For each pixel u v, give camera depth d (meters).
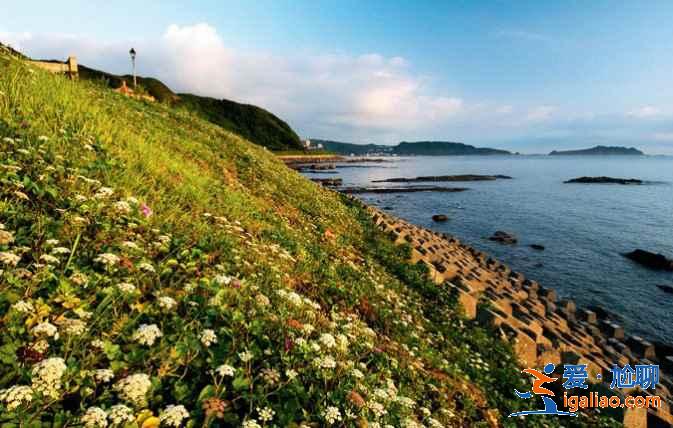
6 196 4.81
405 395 5.60
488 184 104.75
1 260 3.54
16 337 3.14
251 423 3.11
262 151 30.23
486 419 6.91
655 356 18.03
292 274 8.09
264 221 10.86
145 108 19.88
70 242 4.59
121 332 3.73
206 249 6.44
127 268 4.68
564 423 8.70
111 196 6.15
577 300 24.53
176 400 3.39
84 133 8.10
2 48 12.18
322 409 3.94
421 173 147.38
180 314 4.46
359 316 8.03
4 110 7.17
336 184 97.75
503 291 18.69
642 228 45.44
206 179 10.98
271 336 4.84
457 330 10.80
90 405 2.98
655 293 25.53
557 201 69.88
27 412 2.68
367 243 16.19
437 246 24.47
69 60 18.41
